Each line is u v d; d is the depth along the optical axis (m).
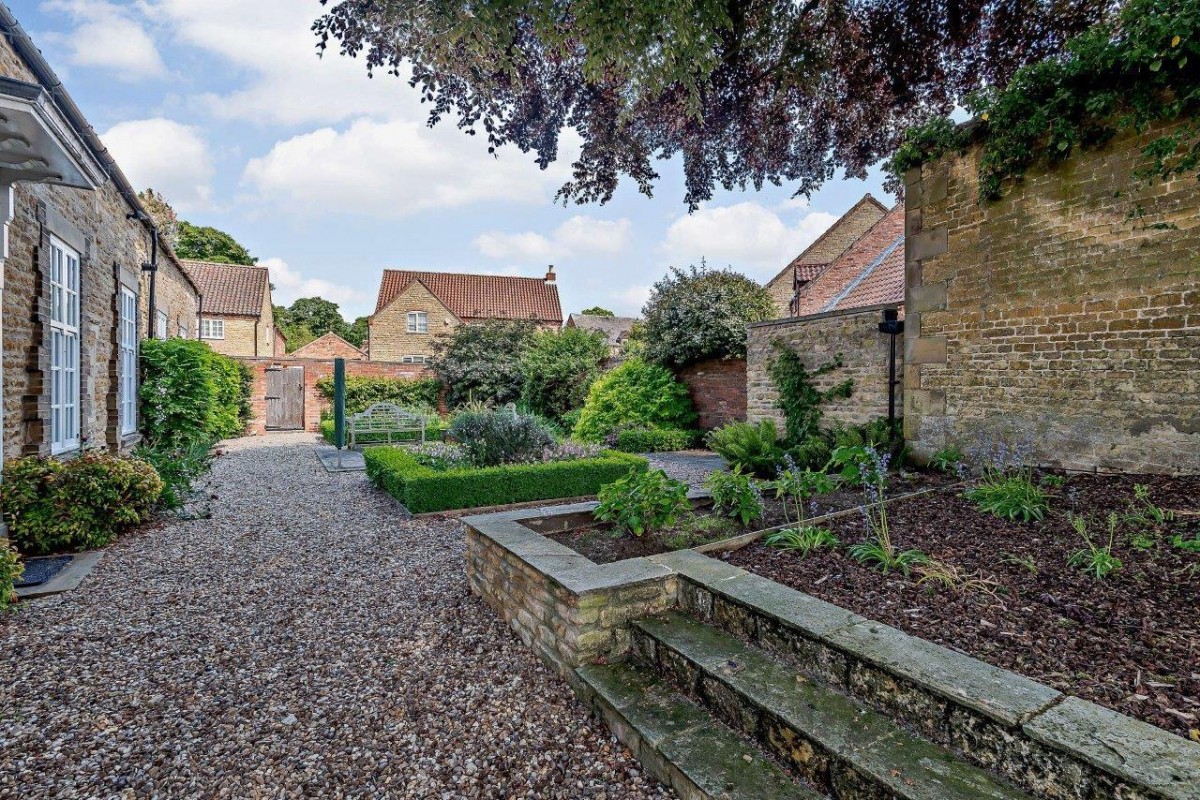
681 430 13.09
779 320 9.12
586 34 3.73
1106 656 2.11
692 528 3.88
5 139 3.80
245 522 5.95
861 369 7.82
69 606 3.71
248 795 2.05
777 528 3.79
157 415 10.04
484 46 3.80
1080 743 1.57
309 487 8.01
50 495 4.77
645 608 2.91
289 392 18.52
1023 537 3.38
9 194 4.46
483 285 31.42
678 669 2.54
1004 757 1.70
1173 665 2.02
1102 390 4.84
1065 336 5.08
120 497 5.18
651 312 14.24
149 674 2.88
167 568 4.47
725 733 2.21
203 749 2.30
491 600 3.69
